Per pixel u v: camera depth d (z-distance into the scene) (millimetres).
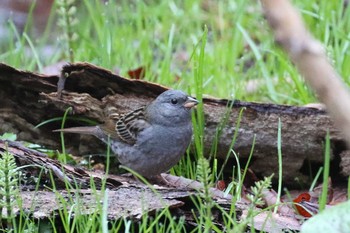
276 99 11336
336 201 8672
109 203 6934
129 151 9141
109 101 9414
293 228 7074
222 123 9117
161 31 14609
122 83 9430
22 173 7898
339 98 2836
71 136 9562
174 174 9477
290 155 9070
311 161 9102
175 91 9086
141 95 9508
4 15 17141
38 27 16891
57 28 16188
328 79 2850
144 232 6293
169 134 8922
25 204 6965
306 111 8953
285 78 11852
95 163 9766
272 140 9039
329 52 11320
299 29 2879
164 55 13547
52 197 7203
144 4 15352
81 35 13039
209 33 14852
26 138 9516
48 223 6777
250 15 14867
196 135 9062
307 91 11094
